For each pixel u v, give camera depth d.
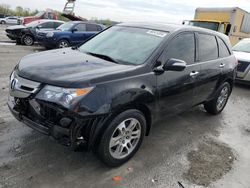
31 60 3.48
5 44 14.39
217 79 5.03
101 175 3.15
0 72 7.23
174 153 3.83
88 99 2.79
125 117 3.17
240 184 3.29
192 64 4.23
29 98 2.93
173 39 3.91
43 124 2.94
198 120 5.25
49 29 14.40
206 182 3.25
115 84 3.01
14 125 4.08
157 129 4.57
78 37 13.21
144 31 4.15
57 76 2.90
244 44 9.48
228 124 5.22
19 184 2.84
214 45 4.98
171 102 3.91
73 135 2.81
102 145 3.05
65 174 3.09
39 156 3.36
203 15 15.70
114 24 4.90
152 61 3.54
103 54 3.86
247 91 8.14
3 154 3.32
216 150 4.07
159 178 3.22
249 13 16.03
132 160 3.52
